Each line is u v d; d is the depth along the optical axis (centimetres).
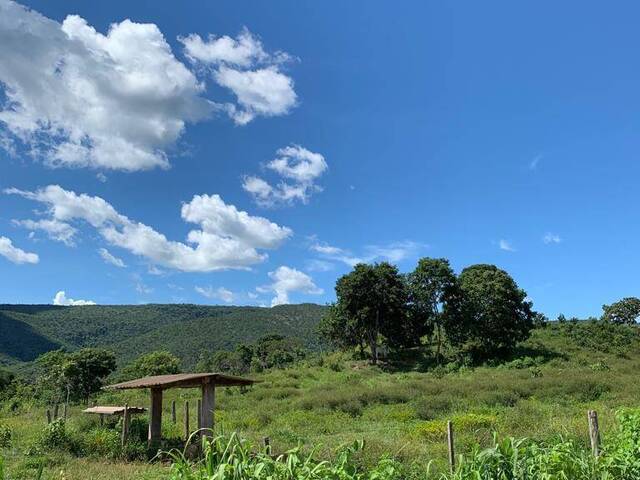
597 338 5894
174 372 6250
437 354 5481
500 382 3253
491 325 5231
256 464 528
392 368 5425
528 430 1517
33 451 1609
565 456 641
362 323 5666
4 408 4131
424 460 1174
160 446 1677
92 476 1266
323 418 2384
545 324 6769
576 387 2838
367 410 2614
